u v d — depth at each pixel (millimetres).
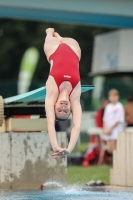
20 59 89938
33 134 28094
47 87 24078
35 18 40750
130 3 38906
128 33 45844
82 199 23453
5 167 27750
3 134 27797
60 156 23109
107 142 41375
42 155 28156
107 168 39719
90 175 34656
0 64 89875
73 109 24125
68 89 24016
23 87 65438
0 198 23891
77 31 88875
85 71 87625
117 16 39250
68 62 24734
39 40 89188
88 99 68625
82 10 38031
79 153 50438
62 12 38250
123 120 41250
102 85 66625
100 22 41719
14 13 38875
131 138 29734
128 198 23828
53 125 23344
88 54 88500
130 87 67312
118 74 47531
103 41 48438
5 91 66250
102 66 48188
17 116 29703
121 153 30484
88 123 62219
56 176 28281
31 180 28016
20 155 27922
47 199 23469
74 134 23547
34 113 29516
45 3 37188
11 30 89500
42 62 88562
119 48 45875
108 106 41562
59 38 26953
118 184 30406
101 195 25031
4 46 89562
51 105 23703
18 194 25391
